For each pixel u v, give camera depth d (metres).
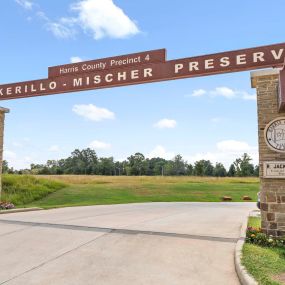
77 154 137.62
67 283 5.63
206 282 5.73
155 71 10.52
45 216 13.77
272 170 8.77
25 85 12.41
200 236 9.23
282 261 6.48
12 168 65.94
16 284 5.58
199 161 88.50
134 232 9.80
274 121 8.94
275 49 9.35
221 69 9.77
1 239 8.82
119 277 5.94
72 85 11.63
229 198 28.88
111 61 11.14
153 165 128.75
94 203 22.28
